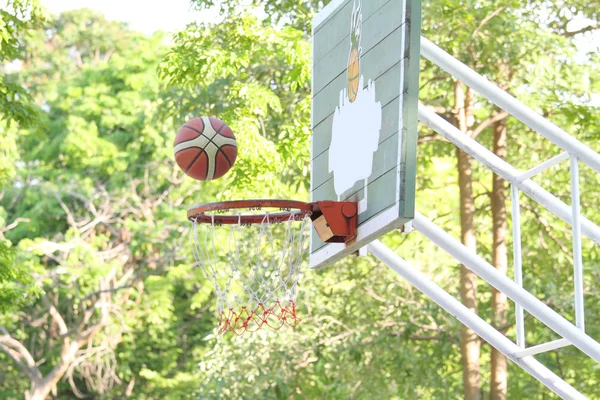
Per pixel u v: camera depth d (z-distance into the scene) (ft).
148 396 120.06
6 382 120.57
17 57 63.62
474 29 62.69
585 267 68.13
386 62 28.50
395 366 69.97
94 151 116.26
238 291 68.13
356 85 30.89
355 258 72.90
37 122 61.72
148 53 119.44
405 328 69.21
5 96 60.85
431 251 73.72
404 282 71.00
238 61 62.08
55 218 119.75
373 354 69.26
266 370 68.39
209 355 70.64
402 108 27.07
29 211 117.60
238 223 32.83
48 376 115.03
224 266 62.59
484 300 74.49
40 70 127.54
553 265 70.79
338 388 69.87
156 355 119.96
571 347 68.74
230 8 63.72
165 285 114.42
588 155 31.63
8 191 117.80
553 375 32.42
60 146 116.57
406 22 27.25
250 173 61.31
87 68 120.78
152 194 118.42
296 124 62.13
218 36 64.90
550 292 66.03
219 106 67.56
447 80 66.85
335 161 32.32
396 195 26.99
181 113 68.33
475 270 31.76
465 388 67.92
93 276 111.34
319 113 34.37
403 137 26.91
